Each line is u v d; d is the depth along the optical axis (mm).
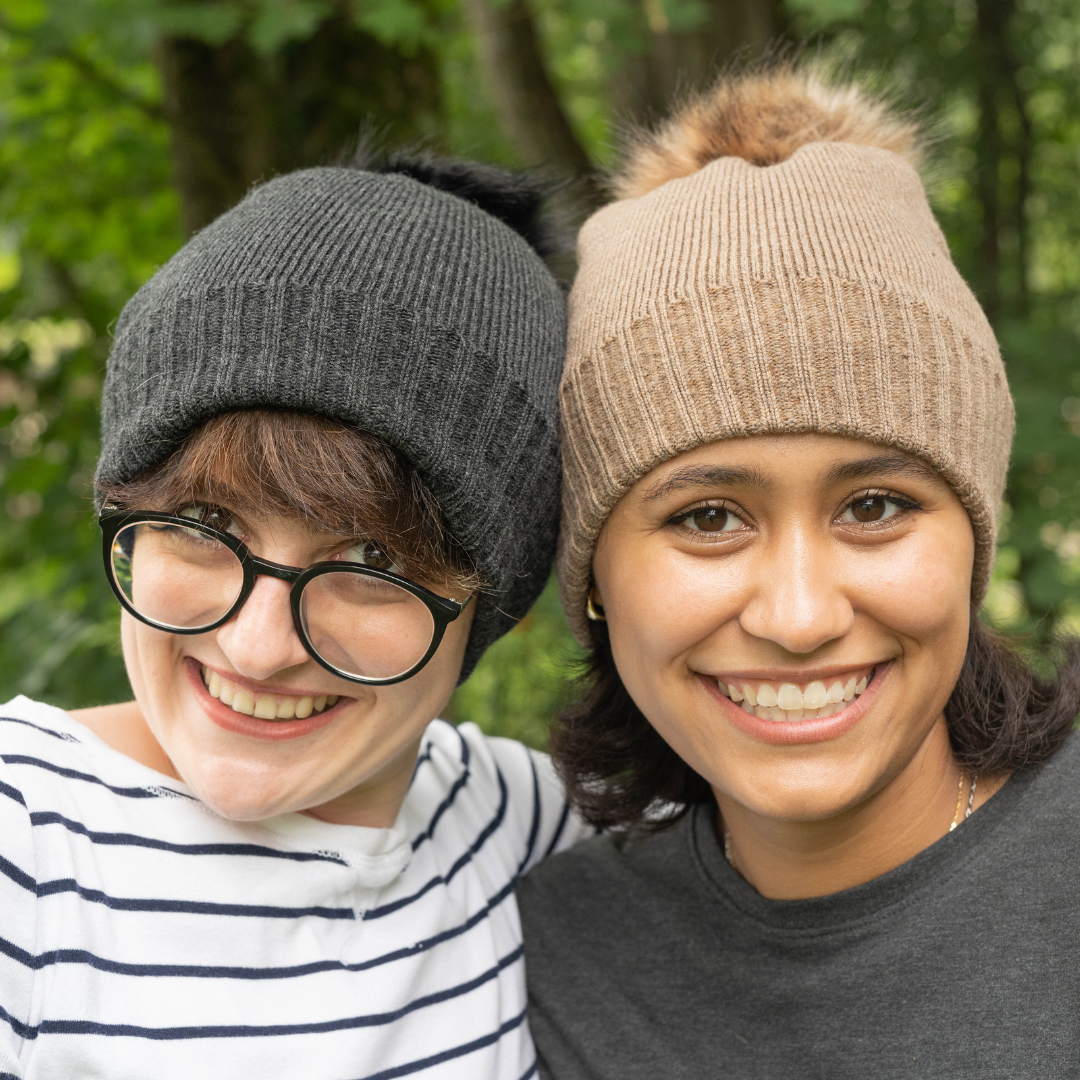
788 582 1229
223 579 1228
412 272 1253
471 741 1751
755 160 1505
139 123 3789
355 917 1340
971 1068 1229
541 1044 1487
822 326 1226
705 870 1491
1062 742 1442
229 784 1252
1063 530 2984
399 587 1246
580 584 1438
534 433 1329
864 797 1316
